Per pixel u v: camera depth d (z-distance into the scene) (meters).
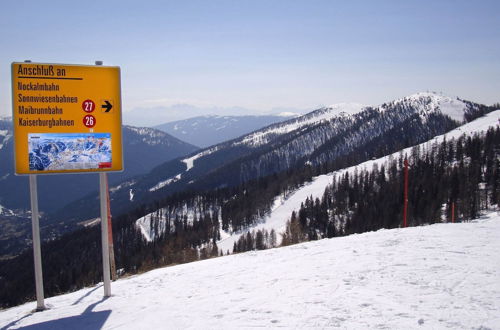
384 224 88.06
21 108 10.40
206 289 10.52
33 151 10.56
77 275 75.56
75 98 10.78
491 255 10.96
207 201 160.00
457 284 8.34
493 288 7.95
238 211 133.75
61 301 12.34
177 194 171.62
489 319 6.36
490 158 104.81
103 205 11.49
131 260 86.50
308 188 150.12
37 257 11.01
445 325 6.22
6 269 101.81
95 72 10.88
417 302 7.39
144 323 8.20
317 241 17.66
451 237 14.23
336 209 110.94
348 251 13.37
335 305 7.63
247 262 14.23
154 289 11.77
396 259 11.17
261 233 91.88
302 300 8.20
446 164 116.50
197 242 114.88
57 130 10.70
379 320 6.63
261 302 8.46
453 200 83.44
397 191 101.00
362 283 9.01
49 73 10.52
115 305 10.27
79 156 10.95
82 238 117.44
